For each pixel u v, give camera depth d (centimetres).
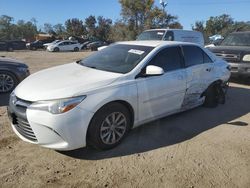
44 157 414
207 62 620
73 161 405
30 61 1853
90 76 448
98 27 7744
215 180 370
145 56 491
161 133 507
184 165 403
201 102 622
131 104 450
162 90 496
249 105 699
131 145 457
